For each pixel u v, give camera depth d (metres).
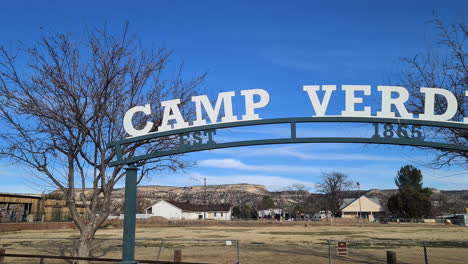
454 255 21.80
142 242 31.06
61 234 40.88
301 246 27.19
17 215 50.31
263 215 124.44
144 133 8.43
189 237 37.50
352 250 24.42
